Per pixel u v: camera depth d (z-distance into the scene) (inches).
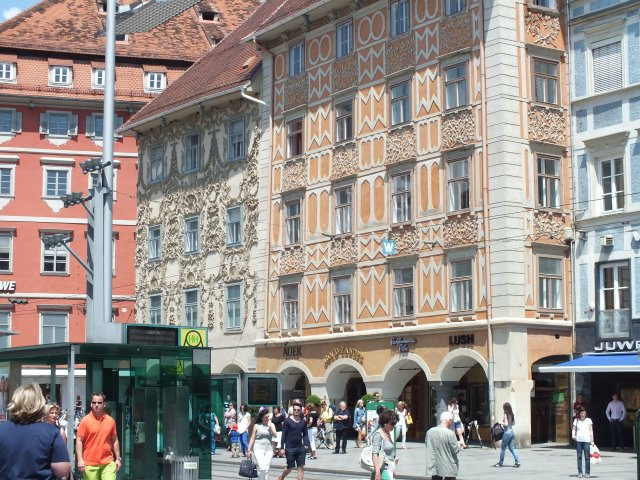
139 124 2412.6
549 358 1571.1
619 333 1502.2
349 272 1809.8
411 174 1702.8
